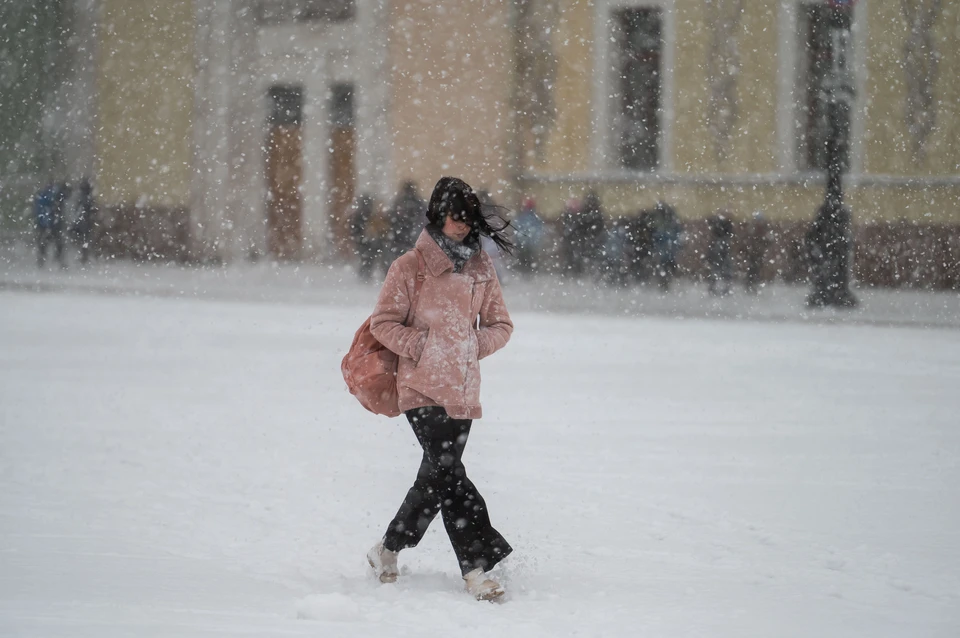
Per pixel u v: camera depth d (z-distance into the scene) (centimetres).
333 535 1764
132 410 2934
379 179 10156
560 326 5666
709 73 9138
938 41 8681
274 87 10375
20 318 5412
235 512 1908
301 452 2442
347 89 10269
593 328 5597
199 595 1425
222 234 10269
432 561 1650
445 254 1497
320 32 10250
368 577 1524
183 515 1877
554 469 2322
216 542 1716
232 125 10338
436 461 1467
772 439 2708
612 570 1598
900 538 1809
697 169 9150
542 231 8550
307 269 9750
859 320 6341
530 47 9569
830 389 3581
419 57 9938
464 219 1507
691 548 1733
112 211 10256
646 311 6750
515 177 9562
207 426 2733
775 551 1720
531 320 5988
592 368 4003
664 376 3825
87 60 10375
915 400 3375
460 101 9794
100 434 2594
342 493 2066
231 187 10325
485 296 1538
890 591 1513
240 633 1259
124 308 6128
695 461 2430
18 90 10375
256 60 10350
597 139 9394
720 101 9112
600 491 2120
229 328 5184
